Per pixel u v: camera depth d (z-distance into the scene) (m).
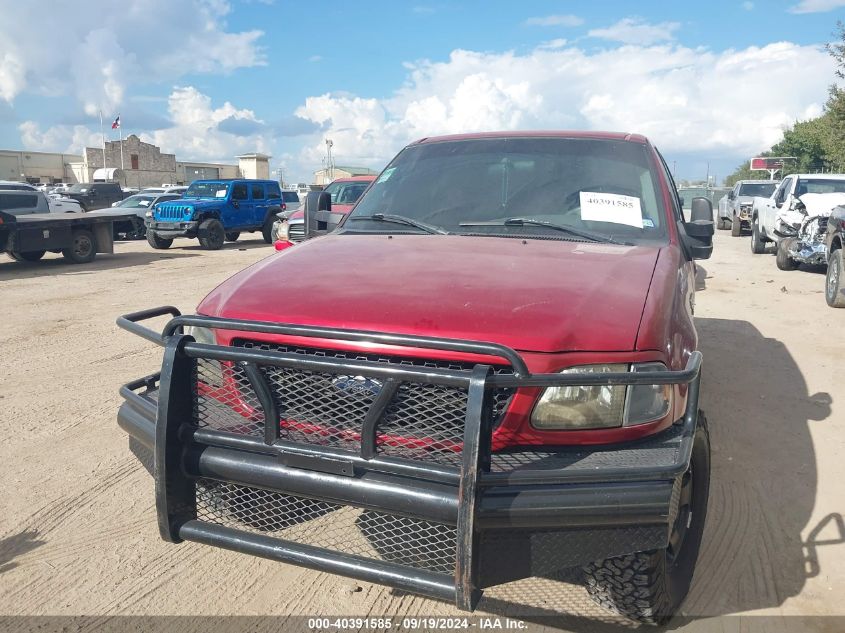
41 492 3.78
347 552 2.37
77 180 72.25
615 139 3.82
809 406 5.15
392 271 2.69
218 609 2.82
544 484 2.01
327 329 2.17
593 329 2.26
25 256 15.18
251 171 81.25
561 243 3.14
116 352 6.79
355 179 13.84
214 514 2.45
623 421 2.18
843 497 3.74
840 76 24.27
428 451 2.14
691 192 36.91
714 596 2.89
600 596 2.55
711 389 5.53
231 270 13.77
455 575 1.98
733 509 3.62
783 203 13.96
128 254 17.42
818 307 9.02
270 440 2.23
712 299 9.62
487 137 4.01
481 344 2.04
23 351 6.82
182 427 2.33
